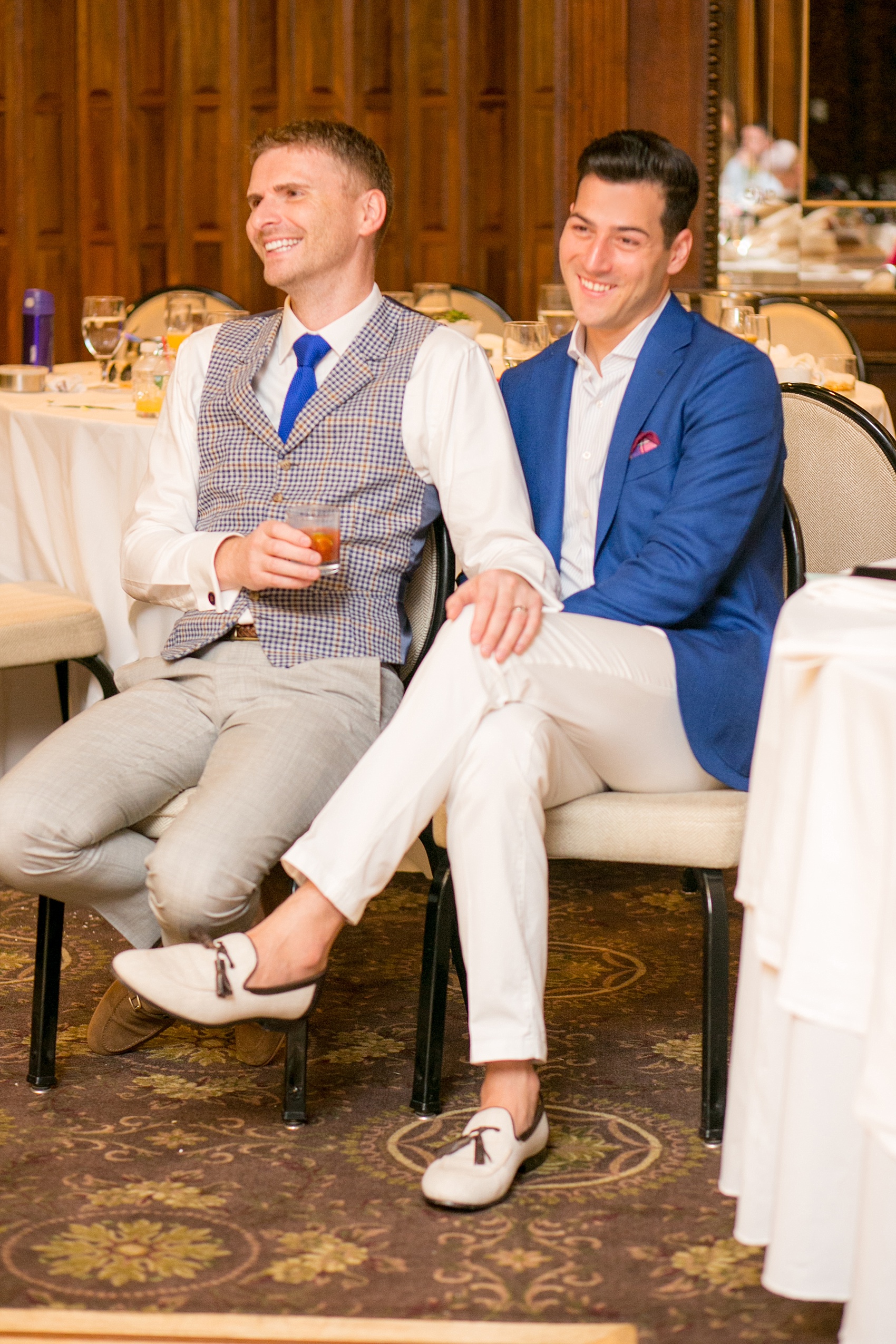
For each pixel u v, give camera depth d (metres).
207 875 1.84
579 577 2.17
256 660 2.09
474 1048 1.76
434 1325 1.48
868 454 2.53
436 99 6.41
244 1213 1.74
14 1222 1.71
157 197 6.66
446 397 2.09
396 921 2.83
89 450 2.76
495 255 6.48
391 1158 1.88
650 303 2.12
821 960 1.27
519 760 1.76
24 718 3.01
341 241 2.11
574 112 5.93
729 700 1.96
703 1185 1.81
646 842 1.88
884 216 6.06
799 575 2.20
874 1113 1.20
